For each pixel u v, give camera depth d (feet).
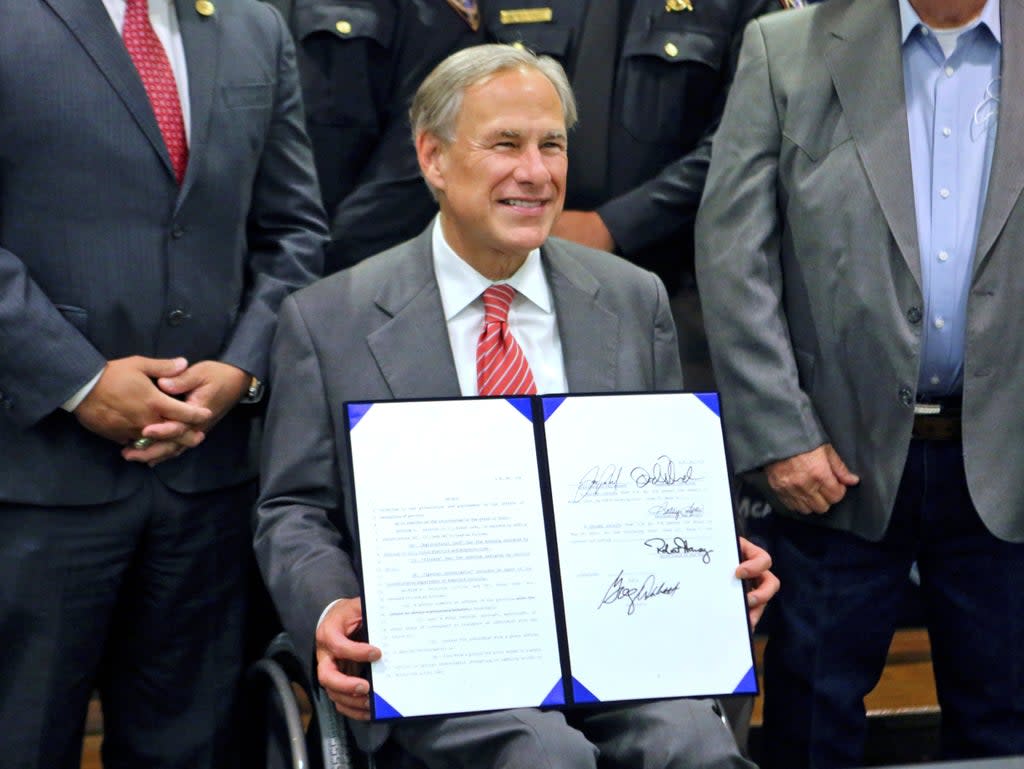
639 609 6.79
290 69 8.77
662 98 9.95
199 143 7.98
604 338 7.66
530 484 6.83
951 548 8.73
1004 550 8.57
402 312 7.53
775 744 9.14
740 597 6.92
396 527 6.66
